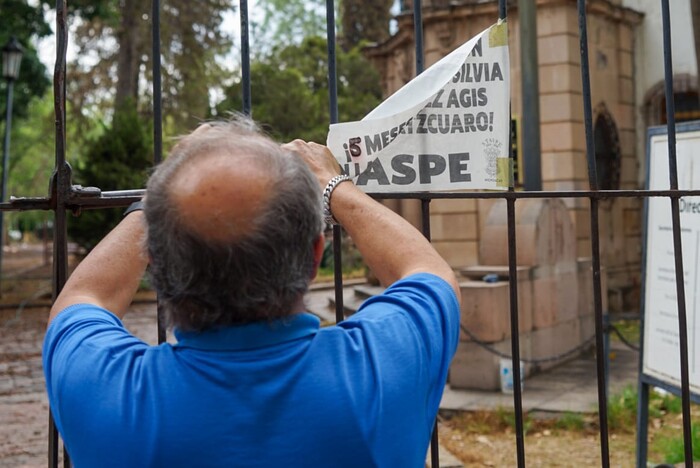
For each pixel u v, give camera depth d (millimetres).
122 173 16562
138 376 1263
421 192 2201
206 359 1242
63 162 1953
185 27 21750
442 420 6340
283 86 20250
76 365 1306
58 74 1945
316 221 1309
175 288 1247
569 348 8594
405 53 13352
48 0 16234
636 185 13648
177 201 1228
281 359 1245
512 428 6035
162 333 1933
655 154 4293
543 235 8148
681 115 13492
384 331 1332
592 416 6098
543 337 8008
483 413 6281
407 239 1590
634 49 13656
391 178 2199
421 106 2205
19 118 20078
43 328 12273
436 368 1360
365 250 1621
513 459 5348
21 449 5855
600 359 2482
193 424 1188
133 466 1184
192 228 1209
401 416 1263
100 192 1990
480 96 2223
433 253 1577
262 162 1260
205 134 1345
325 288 14680
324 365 1260
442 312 1420
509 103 2232
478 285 7199
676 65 13289
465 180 2219
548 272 8172
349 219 1678
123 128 16984
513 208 2311
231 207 1210
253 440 1187
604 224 12906
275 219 1223
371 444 1218
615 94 13281
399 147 2203
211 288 1225
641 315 4348
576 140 12289
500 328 7102
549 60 12266
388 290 1457
